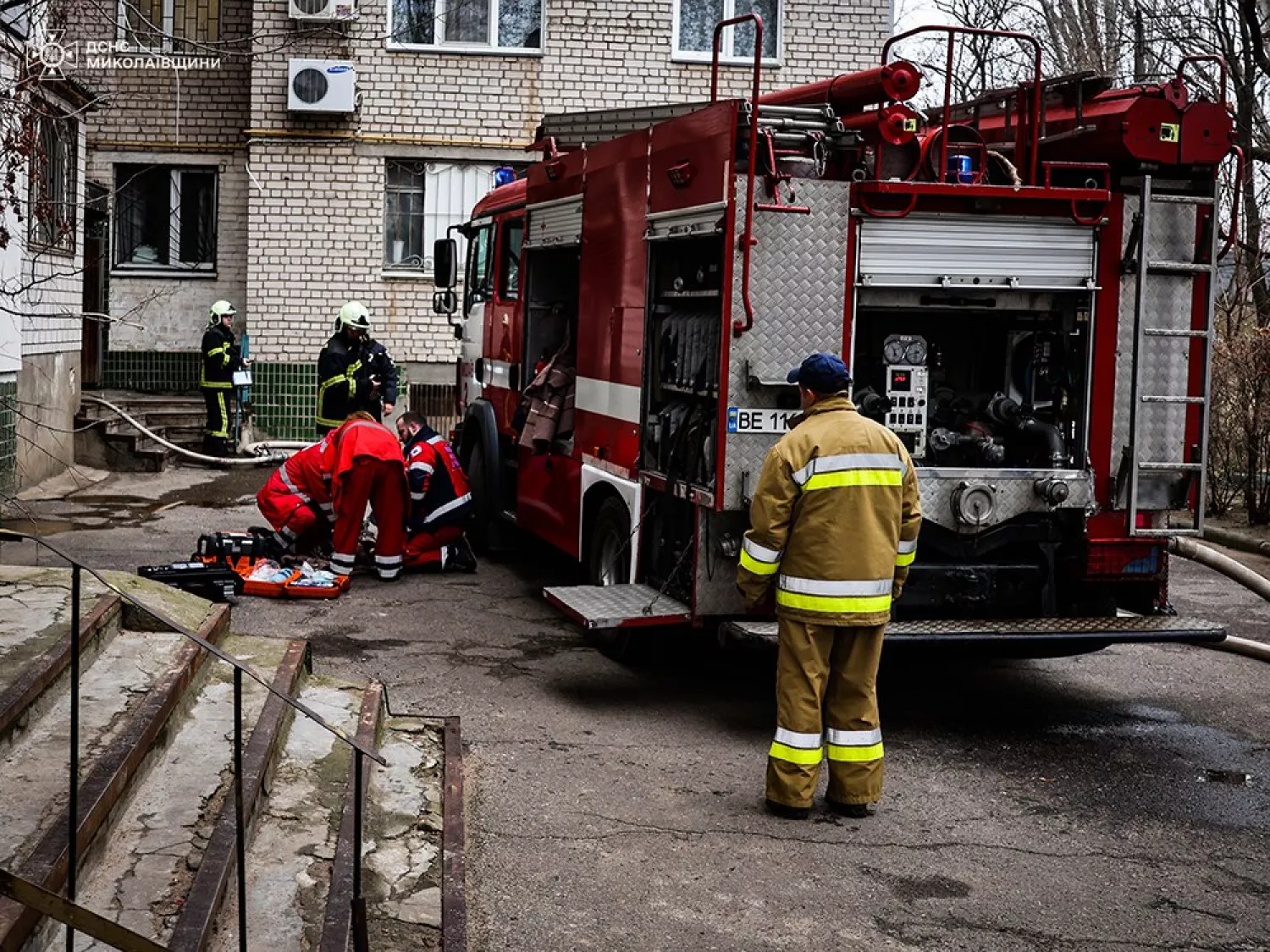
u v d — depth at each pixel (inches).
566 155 358.0
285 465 393.7
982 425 289.4
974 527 273.3
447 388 753.0
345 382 514.3
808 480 218.7
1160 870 206.5
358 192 738.2
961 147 270.2
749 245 256.1
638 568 306.7
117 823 174.2
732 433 260.1
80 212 596.1
